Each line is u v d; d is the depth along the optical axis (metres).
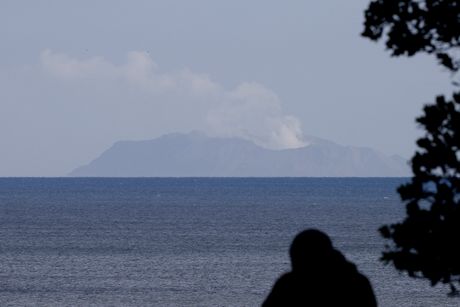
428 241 34.66
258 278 144.50
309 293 30.45
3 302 115.31
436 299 118.12
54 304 113.69
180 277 146.00
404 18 36.06
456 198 34.62
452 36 35.66
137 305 113.12
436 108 34.84
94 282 138.75
